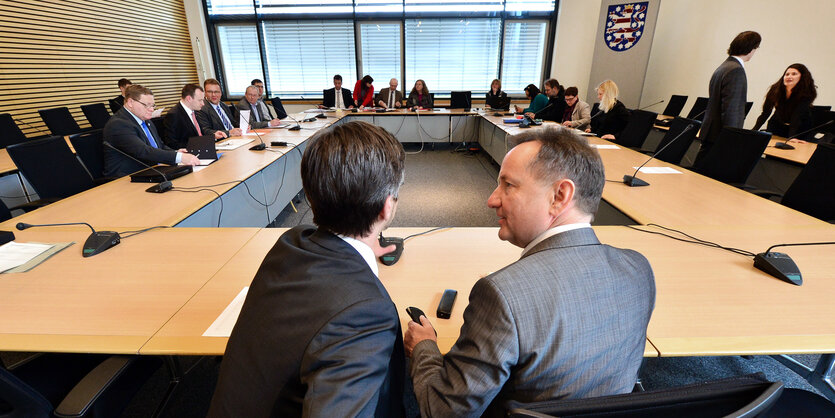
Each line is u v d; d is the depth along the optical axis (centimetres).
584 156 64
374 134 57
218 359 165
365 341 48
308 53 681
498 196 71
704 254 126
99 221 157
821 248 129
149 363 110
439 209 347
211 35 666
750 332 89
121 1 512
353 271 54
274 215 297
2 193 280
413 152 601
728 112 262
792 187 204
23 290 108
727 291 105
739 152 234
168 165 245
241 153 283
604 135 389
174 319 96
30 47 402
